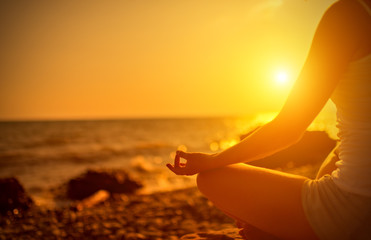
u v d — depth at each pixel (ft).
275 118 4.24
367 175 3.61
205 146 92.94
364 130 3.65
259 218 4.37
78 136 136.36
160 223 17.48
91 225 17.95
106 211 21.91
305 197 4.07
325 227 3.85
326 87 3.83
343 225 3.75
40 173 48.08
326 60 3.76
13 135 143.23
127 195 30.30
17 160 63.36
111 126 250.37
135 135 143.74
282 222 4.19
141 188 33.73
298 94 4.01
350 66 3.71
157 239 13.67
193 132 167.63
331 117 34.37
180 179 38.88
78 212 22.24
